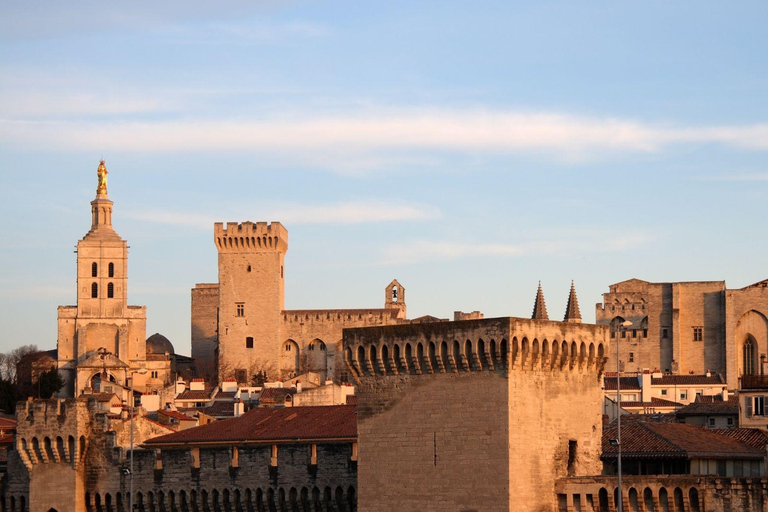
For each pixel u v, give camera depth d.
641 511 142.25
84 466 180.38
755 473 153.88
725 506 140.50
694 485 141.50
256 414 181.88
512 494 138.00
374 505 146.00
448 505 141.25
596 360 149.25
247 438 170.50
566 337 145.38
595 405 149.38
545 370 143.25
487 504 139.00
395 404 145.50
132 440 174.75
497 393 139.12
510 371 138.75
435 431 142.75
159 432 190.38
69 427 179.75
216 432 176.25
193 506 170.25
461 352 140.75
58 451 180.62
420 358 143.75
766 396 194.38
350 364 148.12
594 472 148.38
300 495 162.62
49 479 181.62
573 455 146.62
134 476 175.00
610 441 158.62
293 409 181.00
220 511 168.25
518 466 139.00
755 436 165.75
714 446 158.25
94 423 180.25
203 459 169.50
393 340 145.25
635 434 162.00
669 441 157.38
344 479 160.50
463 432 140.88
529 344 140.62
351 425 167.50
